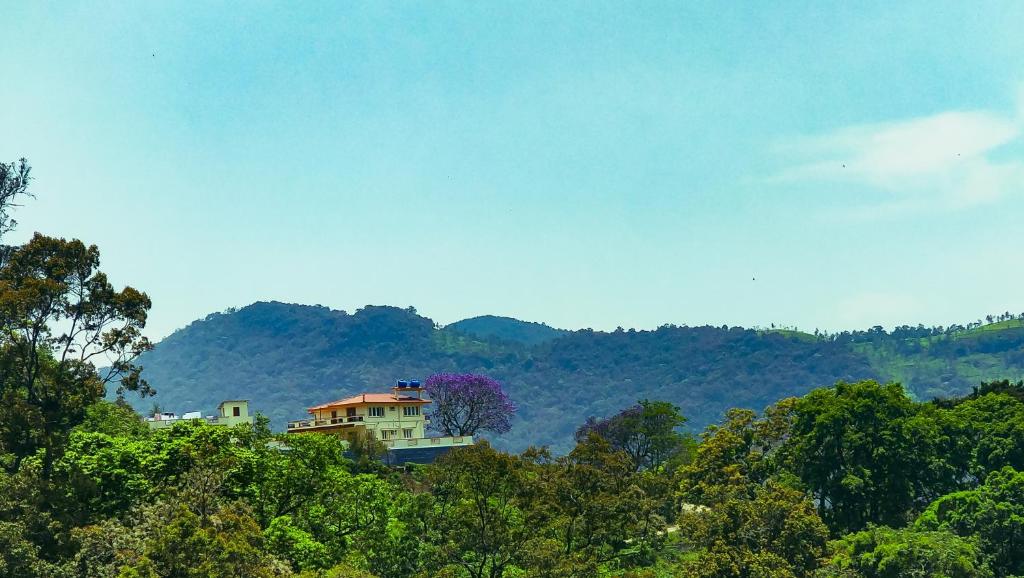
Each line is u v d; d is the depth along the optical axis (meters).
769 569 72.81
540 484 82.12
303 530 69.62
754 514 78.88
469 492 76.38
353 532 73.25
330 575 60.97
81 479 62.72
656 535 96.62
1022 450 102.94
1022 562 84.25
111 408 93.75
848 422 101.56
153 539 49.25
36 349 70.19
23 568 50.97
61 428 69.00
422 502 76.62
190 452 65.00
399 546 72.31
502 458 77.31
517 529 76.69
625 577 77.56
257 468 70.50
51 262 68.56
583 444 93.38
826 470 101.38
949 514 88.31
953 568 75.75
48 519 56.59
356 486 75.56
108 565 51.94
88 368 70.25
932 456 102.56
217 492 58.53
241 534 51.22
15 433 64.31
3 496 57.09
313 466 73.81
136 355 72.75
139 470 65.81
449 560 74.00
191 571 47.81
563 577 72.75
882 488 99.94
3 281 67.56
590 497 84.94
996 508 85.31
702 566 74.81
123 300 70.75
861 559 77.62
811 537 77.81
